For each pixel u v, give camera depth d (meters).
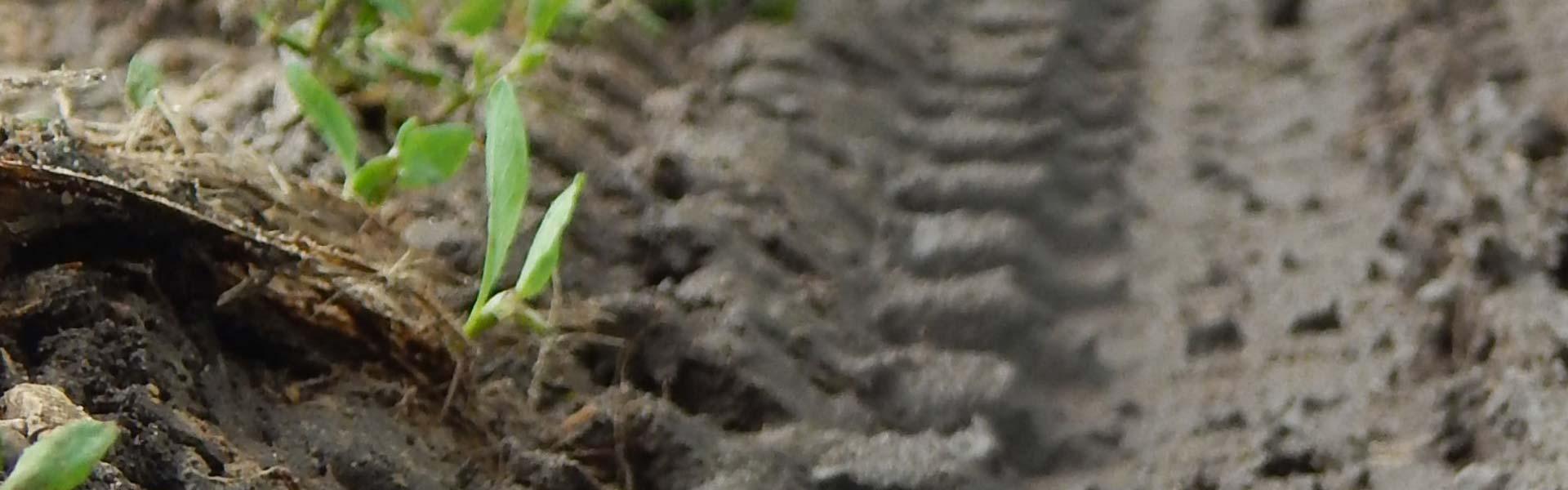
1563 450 0.32
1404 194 0.40
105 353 0.28
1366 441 0.34
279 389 0.30
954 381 0.35
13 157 0.28
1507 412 0.33
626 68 0.42
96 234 0.29
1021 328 0.37
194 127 0.32
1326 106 0.44
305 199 0.32
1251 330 0.37
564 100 0.39
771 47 0.44
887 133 0.43
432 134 0.32
